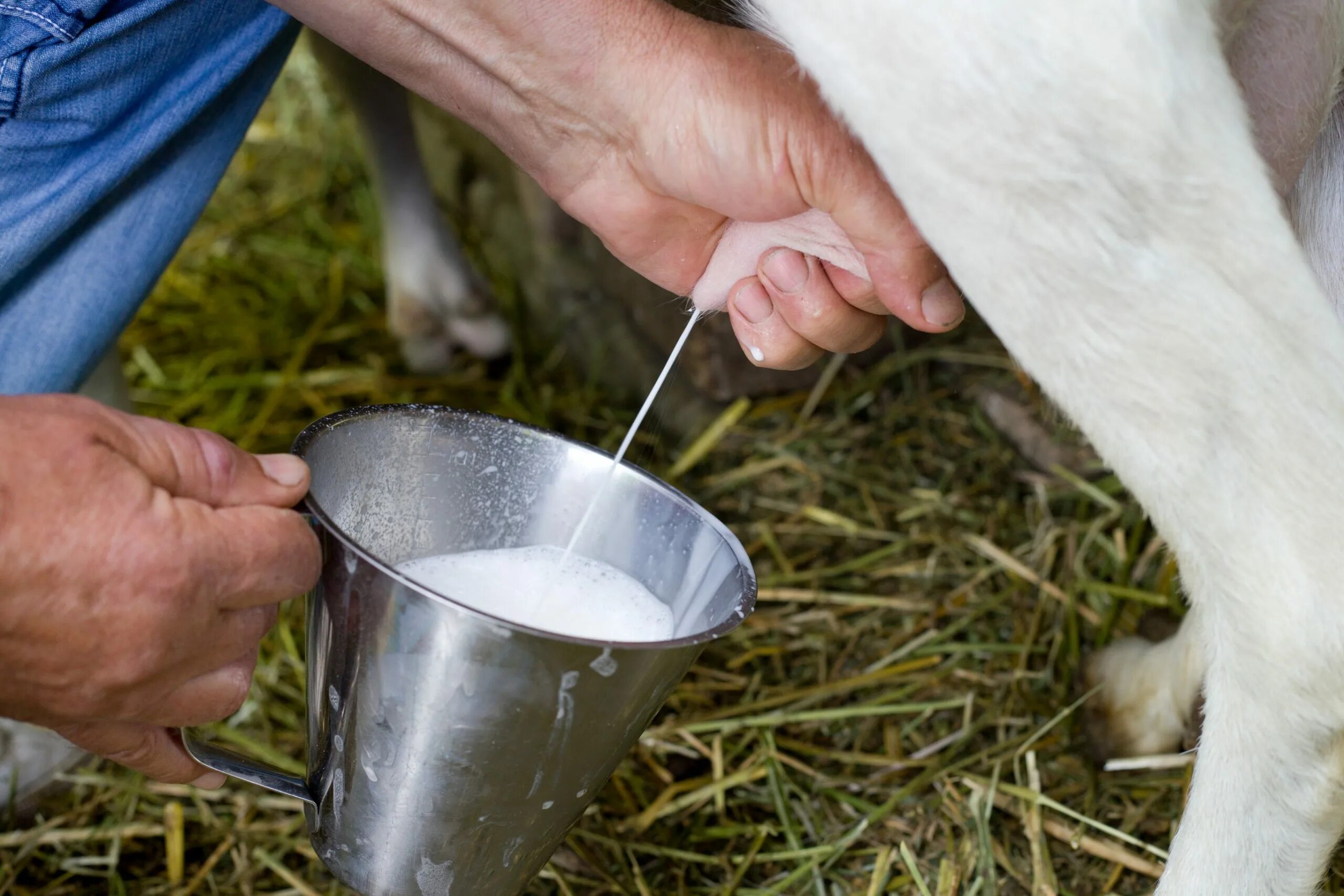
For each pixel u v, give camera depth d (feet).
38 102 3.58
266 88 4.23
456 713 2.64
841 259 3.44
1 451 2.40
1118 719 4.44
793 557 5.62
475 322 6.80
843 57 2.78
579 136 3.43
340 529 2.93
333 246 7.83
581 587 3.19
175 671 2.67
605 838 4.28
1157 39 2.65
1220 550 3.10
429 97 3.64
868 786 4.47
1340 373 2.88
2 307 3.92
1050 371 3.00
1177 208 2.76
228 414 6.56
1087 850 4.17
